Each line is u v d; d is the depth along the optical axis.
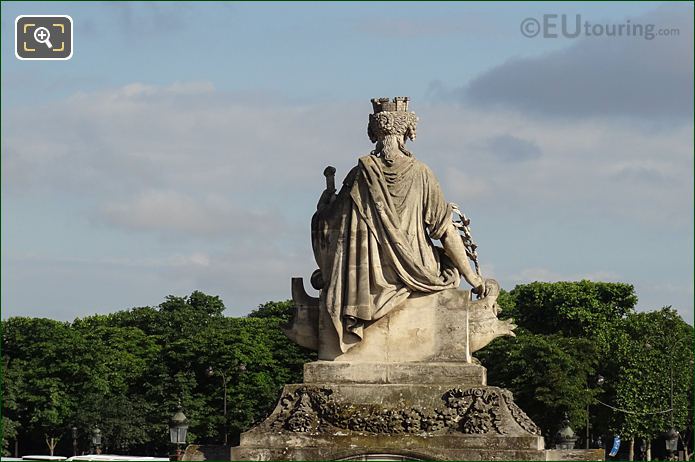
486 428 82.69
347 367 85.44
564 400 161.75
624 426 172.75
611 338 183.38
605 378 175.50
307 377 85.69
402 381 84.94
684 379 174.25
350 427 83.88
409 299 86.00
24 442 181.62
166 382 179.75
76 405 178.00
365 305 85.44
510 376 166.12
